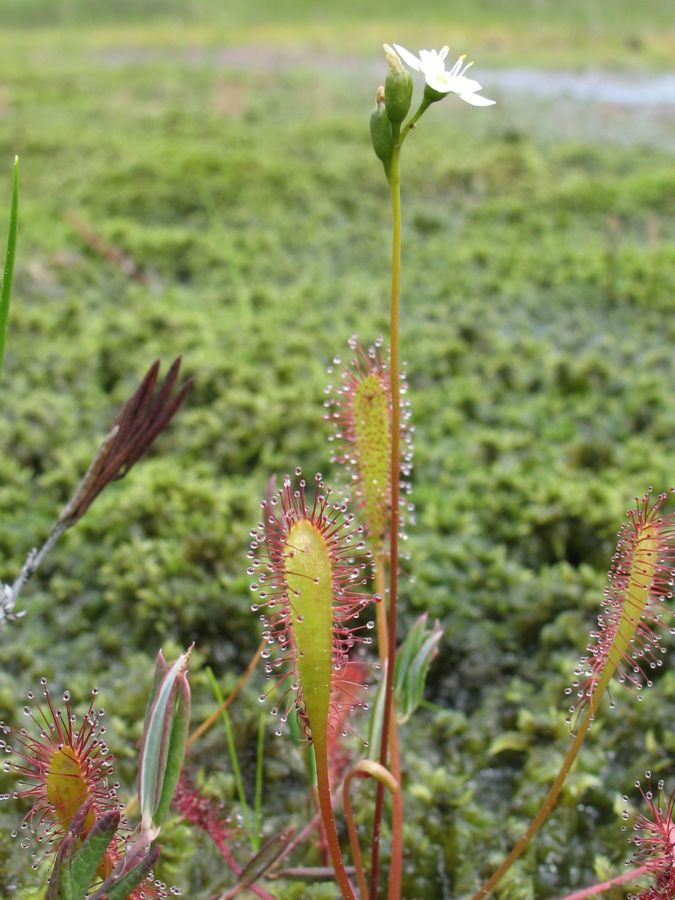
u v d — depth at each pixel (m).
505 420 0.39
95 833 0.12
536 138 0.95
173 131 0.88
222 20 2.31
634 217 0.66
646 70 1.53
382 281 0.54
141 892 0.14
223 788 0.22
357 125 0.91
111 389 0.42
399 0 2.47
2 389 0.40
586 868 0.21
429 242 0.60
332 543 0.14
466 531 0.30
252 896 0.19
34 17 2.25
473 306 0.50
